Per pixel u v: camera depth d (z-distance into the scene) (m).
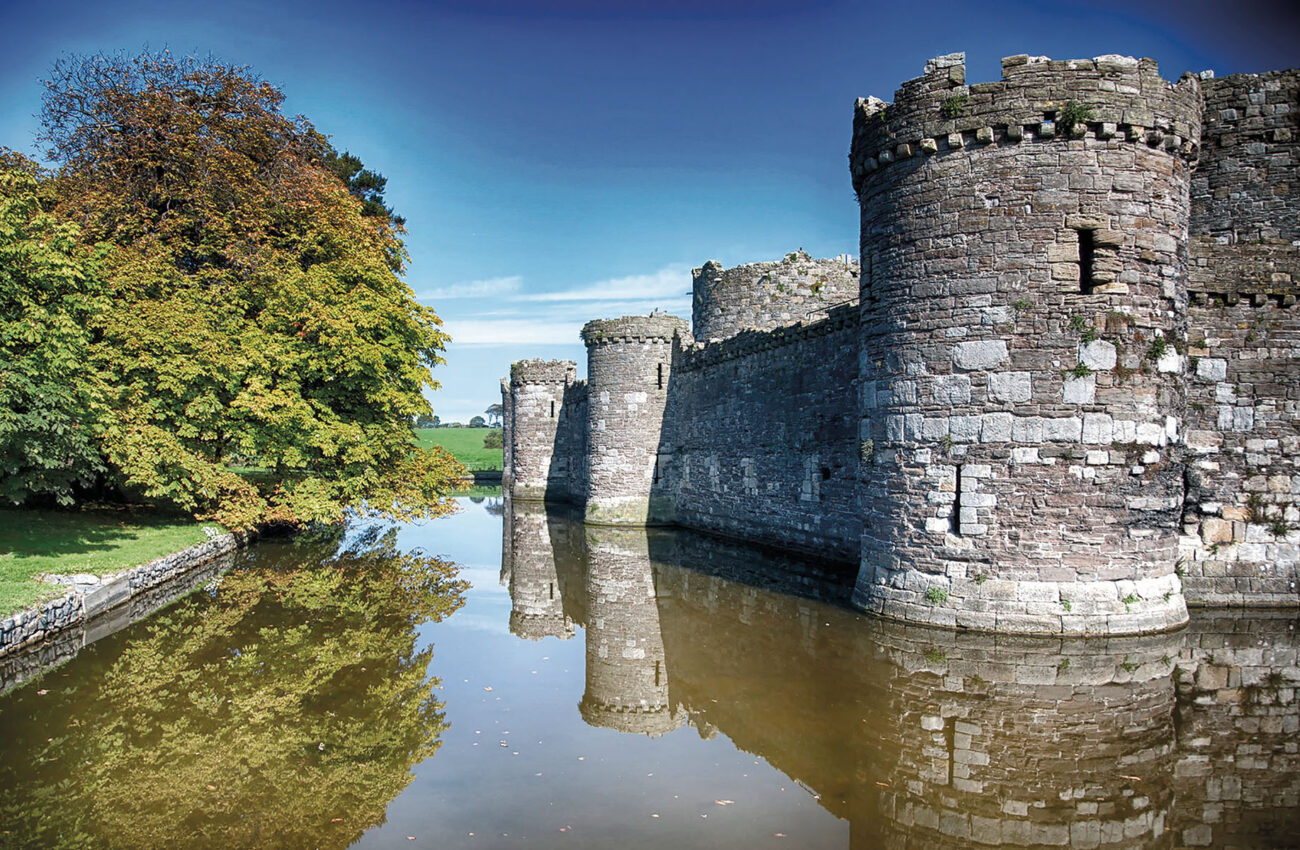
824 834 6.65
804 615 14.12
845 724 8.97
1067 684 9.98
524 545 25.19
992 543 12.16
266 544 24.47
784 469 22.12
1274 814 6.83
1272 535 14.05
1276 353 14.13
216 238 23.36
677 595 16.72
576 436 39.62
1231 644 11.52
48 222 15.81
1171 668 10.51
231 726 9.32
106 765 8.20
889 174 13.35
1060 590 11.88
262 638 13.21
